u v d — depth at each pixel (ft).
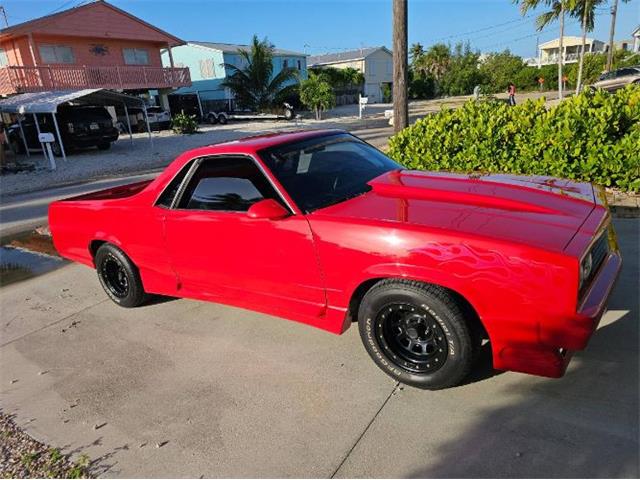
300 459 8.34
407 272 9.04
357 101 167.12
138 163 57.06
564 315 8.01
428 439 8.46
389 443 8.47
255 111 114.01
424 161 23.63
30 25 83.71
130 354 12.50
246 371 11.14
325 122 98.22
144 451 8.95
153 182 13.43
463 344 8.95
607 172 19.88
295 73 117.29
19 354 13.21
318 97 104.17
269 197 11.04
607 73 94.53
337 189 11.44
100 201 14.92
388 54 181.68
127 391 10.89
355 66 174.81
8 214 33.86
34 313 15.93
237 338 12.73
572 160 20.52
